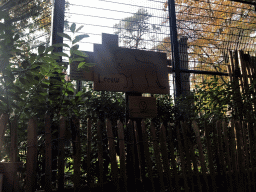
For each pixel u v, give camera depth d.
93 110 2.47
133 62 2.98
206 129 2.40
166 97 3.16
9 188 1.39
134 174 2.02
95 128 2.44
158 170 2.08
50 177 1.66
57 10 2.89
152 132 2.17
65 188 1.89
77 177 1.77
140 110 2.75
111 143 1.95
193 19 4.46
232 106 3.08
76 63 2.69
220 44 4.46
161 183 2.06
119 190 1.88
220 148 2.40
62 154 1.76
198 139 2.35
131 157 2.05
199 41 4.43
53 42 2.75
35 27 3.49
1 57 1.55
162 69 3.12
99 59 2.81
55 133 2.04
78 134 1.83
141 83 2.95
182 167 2.21
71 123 1.84
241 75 4.01
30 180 1.56
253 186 2.56
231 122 2.59
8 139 1.89
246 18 4.96
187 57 4.08
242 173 2.50
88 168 1.86
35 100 1.89
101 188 1.86
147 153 2.08
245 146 2.60
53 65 1.78
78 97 2.03
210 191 2.41
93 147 2.35
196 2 6.56
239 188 2.45
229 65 4.08
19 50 1.61
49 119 1.75
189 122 2.81
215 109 3.00
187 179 2.30
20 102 1.80
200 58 4.28
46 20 3.49
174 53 3.76
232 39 4.58
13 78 1.59
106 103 2.56
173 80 3.73
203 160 2.30
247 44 4.66
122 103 2.83
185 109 2.96
